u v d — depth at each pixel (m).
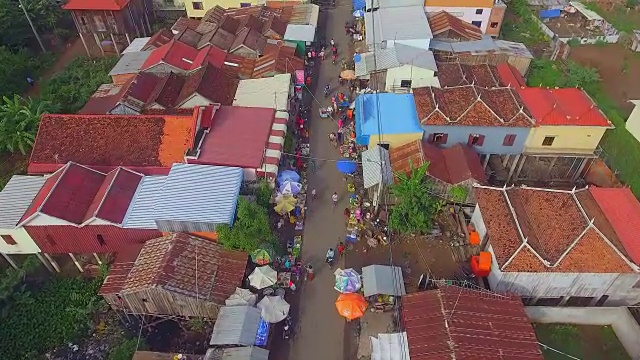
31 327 37.91
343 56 68.81
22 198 40.53
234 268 37.50
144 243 38.84
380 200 45.38
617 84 62.09
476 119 46.53
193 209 38.47
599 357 36.03
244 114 48.84
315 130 55.75
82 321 38.09
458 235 43.62
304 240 43.75
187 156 43.56
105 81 60.69
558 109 46.78
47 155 45.25
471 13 67.06
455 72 56.44
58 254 42.94
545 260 35.28
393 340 32.78
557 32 73.81
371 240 43.19
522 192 40.72
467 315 32.09
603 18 75.75
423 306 33.00
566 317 37.38
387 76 57.25
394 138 47.81
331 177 50.00
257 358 32.44
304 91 61.81
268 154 45.34
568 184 49.78
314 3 82.12
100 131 46.19
